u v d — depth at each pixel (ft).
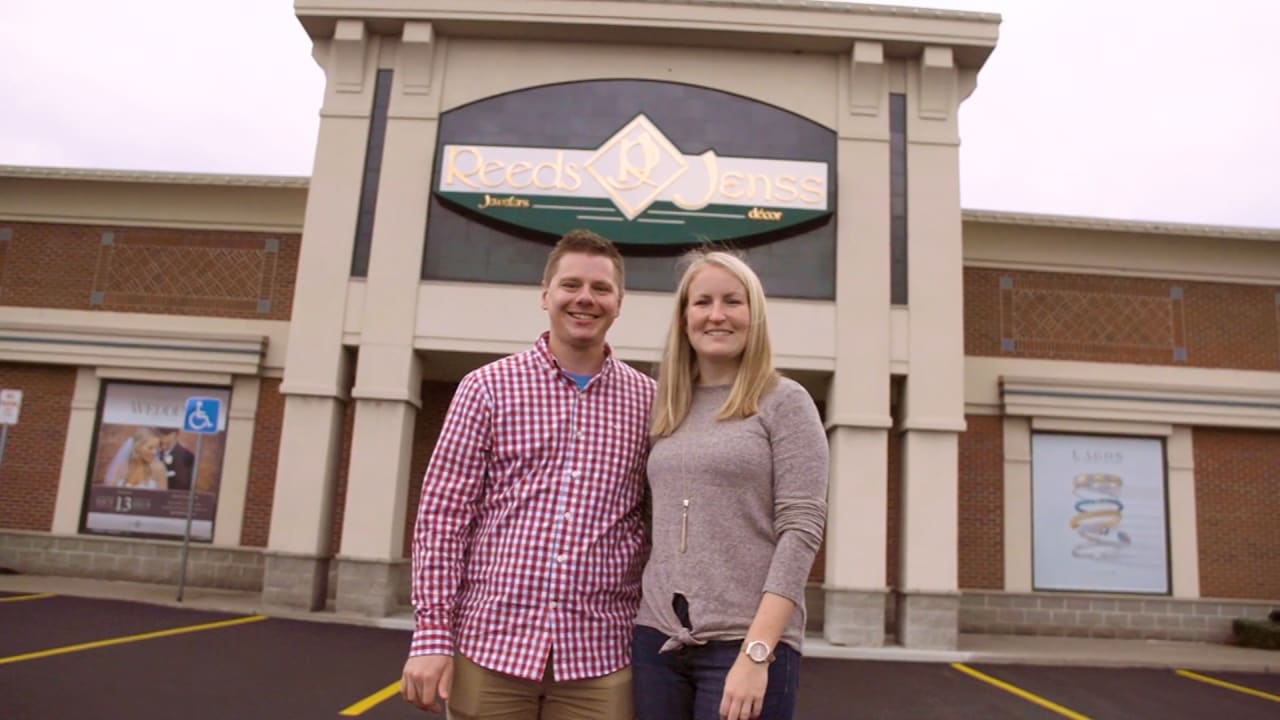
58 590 38.70
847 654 35.58
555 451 8.66
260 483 45.11
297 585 37.58
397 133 40.86
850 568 37.42
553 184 40.34
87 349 46.09
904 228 40.68
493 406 8.72
